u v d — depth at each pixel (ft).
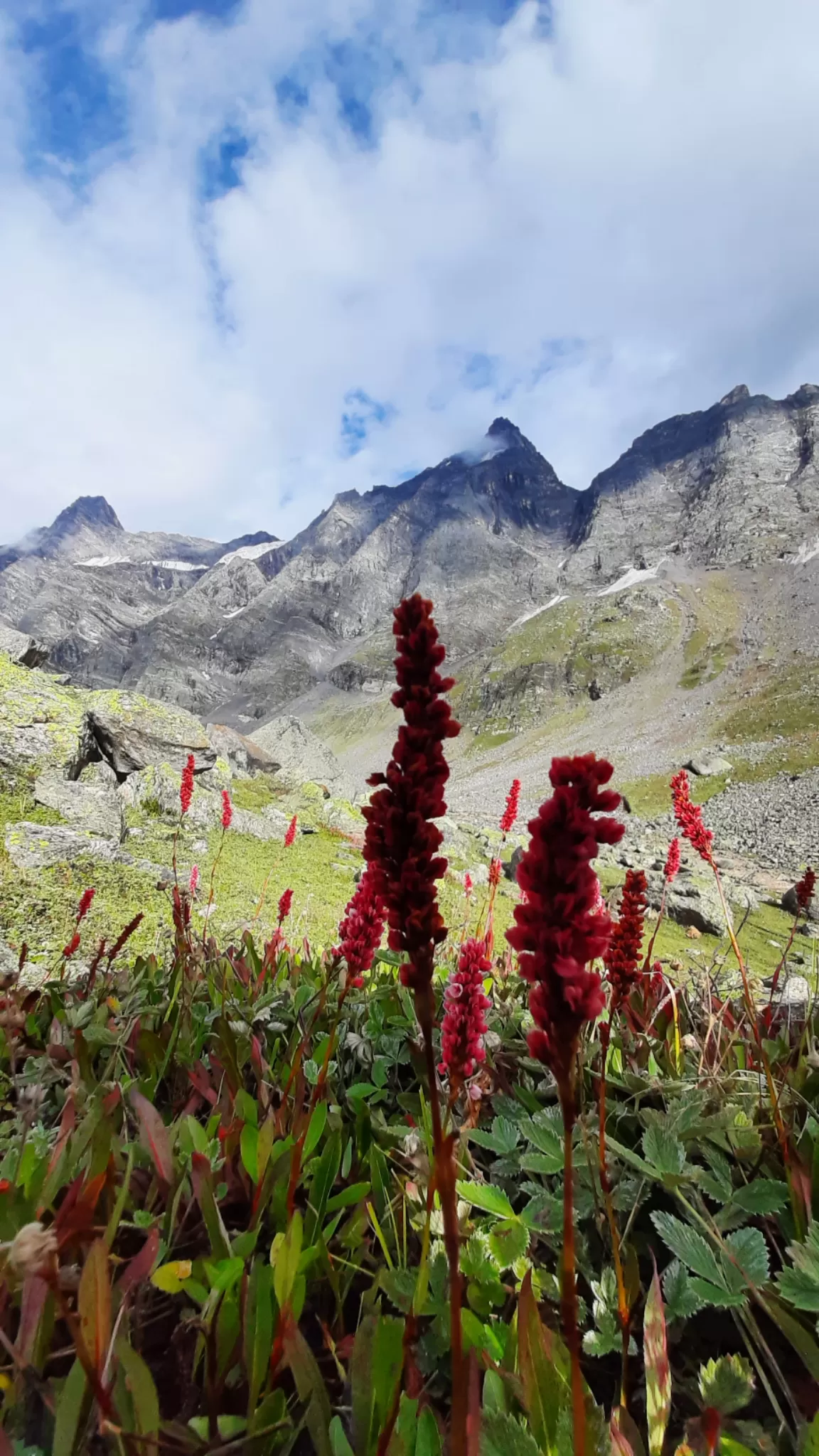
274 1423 4.01
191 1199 5.83
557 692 575.79
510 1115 7.15
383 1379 3.99
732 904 67.77
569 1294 2.90
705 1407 4.33
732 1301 4.71
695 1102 6.64
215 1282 4.40
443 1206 3.01
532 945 2.75
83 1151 5.93
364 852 3.23
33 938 25.48
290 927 34.09
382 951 11.79
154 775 49.14
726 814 233.35
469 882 19.49
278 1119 6.76
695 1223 5.76
